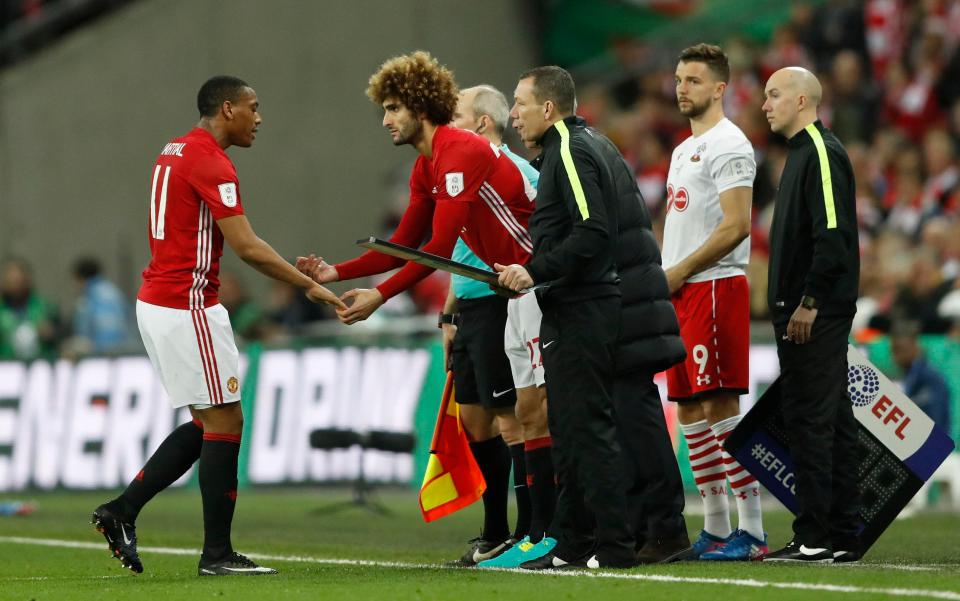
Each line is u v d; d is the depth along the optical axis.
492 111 23.41
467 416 23.16
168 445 21.20
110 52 58.66
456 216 21.25
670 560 21.19
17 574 22.67
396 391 42.47
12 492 45.12
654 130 59.88
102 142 58.53
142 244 58.53
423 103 21.56
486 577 19.38
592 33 66.25
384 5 63.34
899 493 21.81
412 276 21.66
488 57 65.50
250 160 60.41
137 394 44.25
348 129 62.56
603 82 64.38
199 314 20.62
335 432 37.12
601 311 19.67
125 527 20.94
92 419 44.66
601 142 20.80
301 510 37.84
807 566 20.33
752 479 22.36
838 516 21.30
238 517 35.62
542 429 21.91
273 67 61.03
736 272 22.75
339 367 43.19
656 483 21.22
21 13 64.12
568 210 19.75
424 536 29.84
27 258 57.56
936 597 16.56
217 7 59.88
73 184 58.34
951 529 29.56
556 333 19.78
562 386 19.80
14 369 45.59
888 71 54.25
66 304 57.94
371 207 62.94
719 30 63.69
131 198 58.66
